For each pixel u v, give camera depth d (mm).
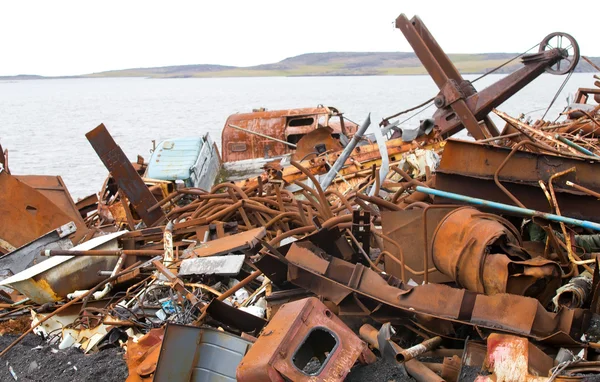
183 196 11805
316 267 5996
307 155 13516
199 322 6371
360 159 12633
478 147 6875
